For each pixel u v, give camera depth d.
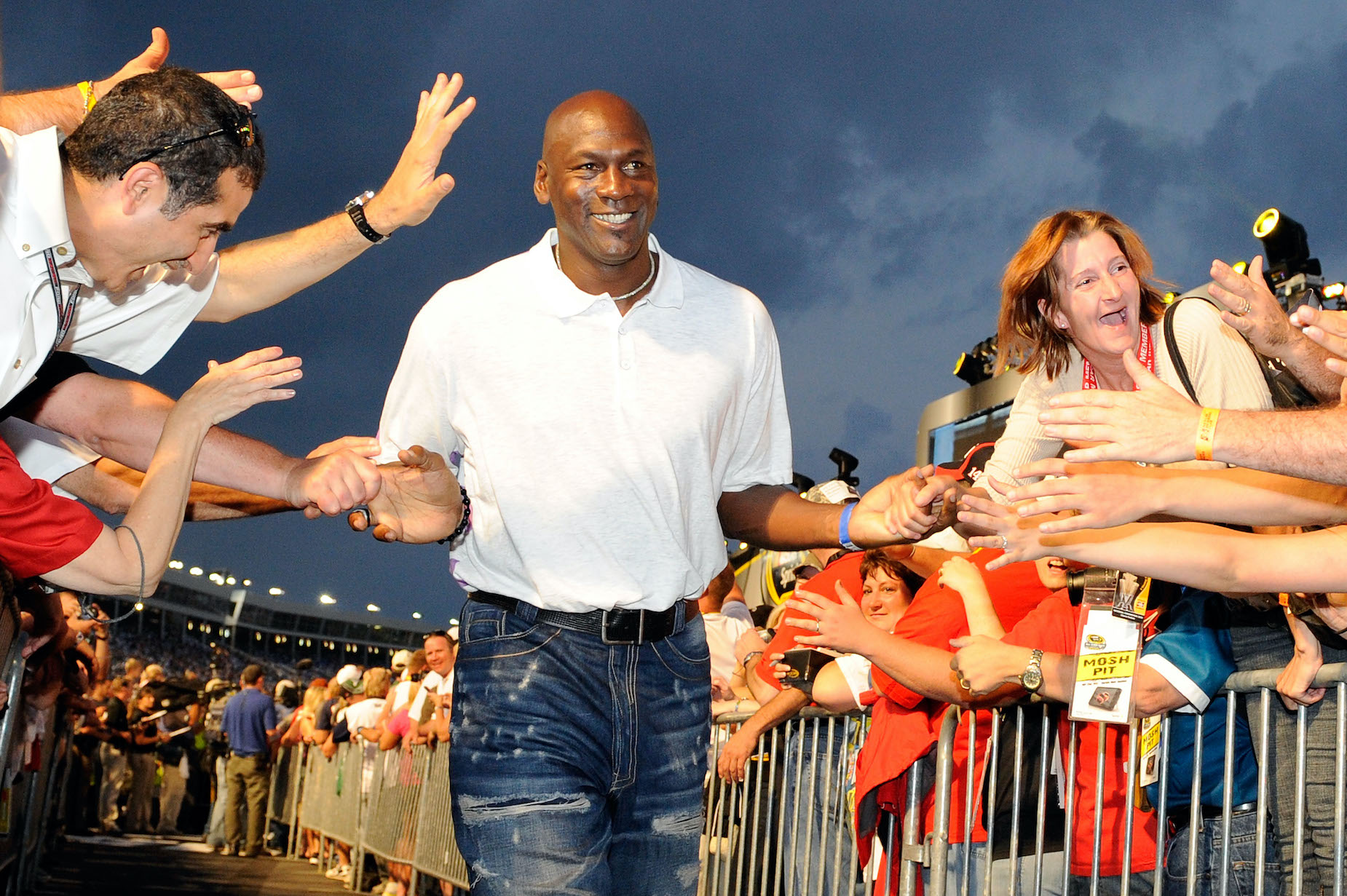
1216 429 1.72
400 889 7.49
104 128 2.02
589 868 2.09
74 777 11.05
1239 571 2.05
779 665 3.55
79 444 2.61
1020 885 2.80
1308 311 1.86
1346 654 2.15
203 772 13.80
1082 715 2.36
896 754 3.07
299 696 15.62
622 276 2.21
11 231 1.98
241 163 2.12
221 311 2.64
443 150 2.61
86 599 5.21
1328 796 2.15
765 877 3.84
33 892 6.69
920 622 3.12
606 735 2.15
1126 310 2.65
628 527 2.16
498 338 2.18
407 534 2.24
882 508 2.22
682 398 2.21
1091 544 2.10
